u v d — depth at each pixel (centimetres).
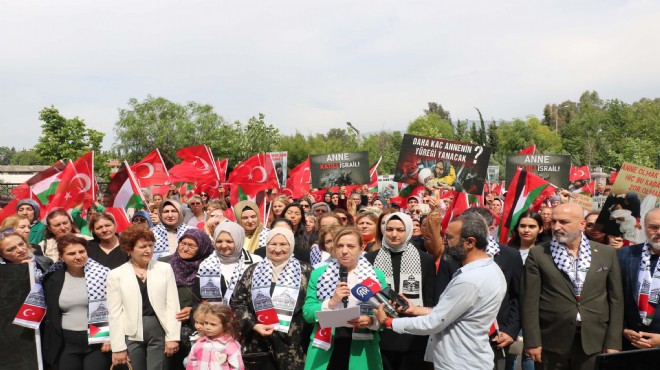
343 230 571
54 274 641
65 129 4259
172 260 687
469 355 457
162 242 874
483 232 466
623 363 330
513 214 879
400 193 1253
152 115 6631
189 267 676
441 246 650
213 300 653
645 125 7044
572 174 2175
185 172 1516
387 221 627
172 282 657
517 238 772
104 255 721
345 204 1442
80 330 633
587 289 562
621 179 727
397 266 626
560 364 578
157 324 646
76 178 991
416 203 1020
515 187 885
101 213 733
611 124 7319
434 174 1089
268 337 599
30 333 633
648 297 550
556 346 570
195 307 644
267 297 590
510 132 6881
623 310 563
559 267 569
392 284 620
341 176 1571
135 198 1009
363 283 526
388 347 606
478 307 456
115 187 1002
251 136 6228
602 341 562
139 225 650
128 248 640
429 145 1094
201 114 6644
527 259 590
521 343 693
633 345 558
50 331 636
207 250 688
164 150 6650
